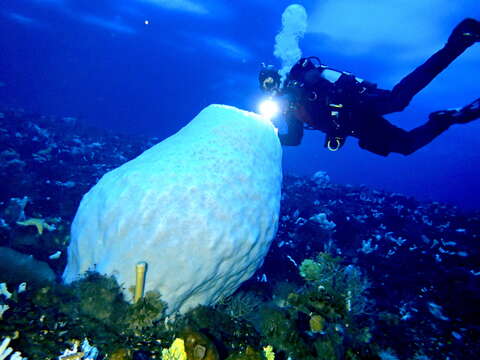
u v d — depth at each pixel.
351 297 3.14
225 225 2.73
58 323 2.40
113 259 2.71
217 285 3.04
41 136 10.01
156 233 2.60
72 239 3.16
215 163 2.90
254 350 2.35
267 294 3.94
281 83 4.02
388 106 3.64
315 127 4.18
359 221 7.80
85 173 7.84
